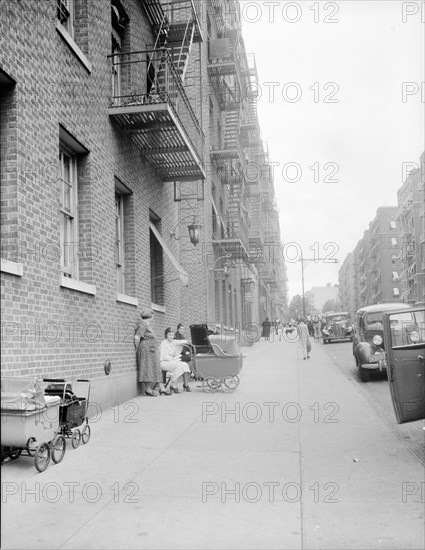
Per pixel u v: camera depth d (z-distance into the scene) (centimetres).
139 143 1260
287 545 410
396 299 9581
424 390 680
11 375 673
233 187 2962
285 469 617
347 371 1755
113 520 463
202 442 748
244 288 3859
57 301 817
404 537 422
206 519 465
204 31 2261
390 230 9838
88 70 984
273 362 2006
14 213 709
